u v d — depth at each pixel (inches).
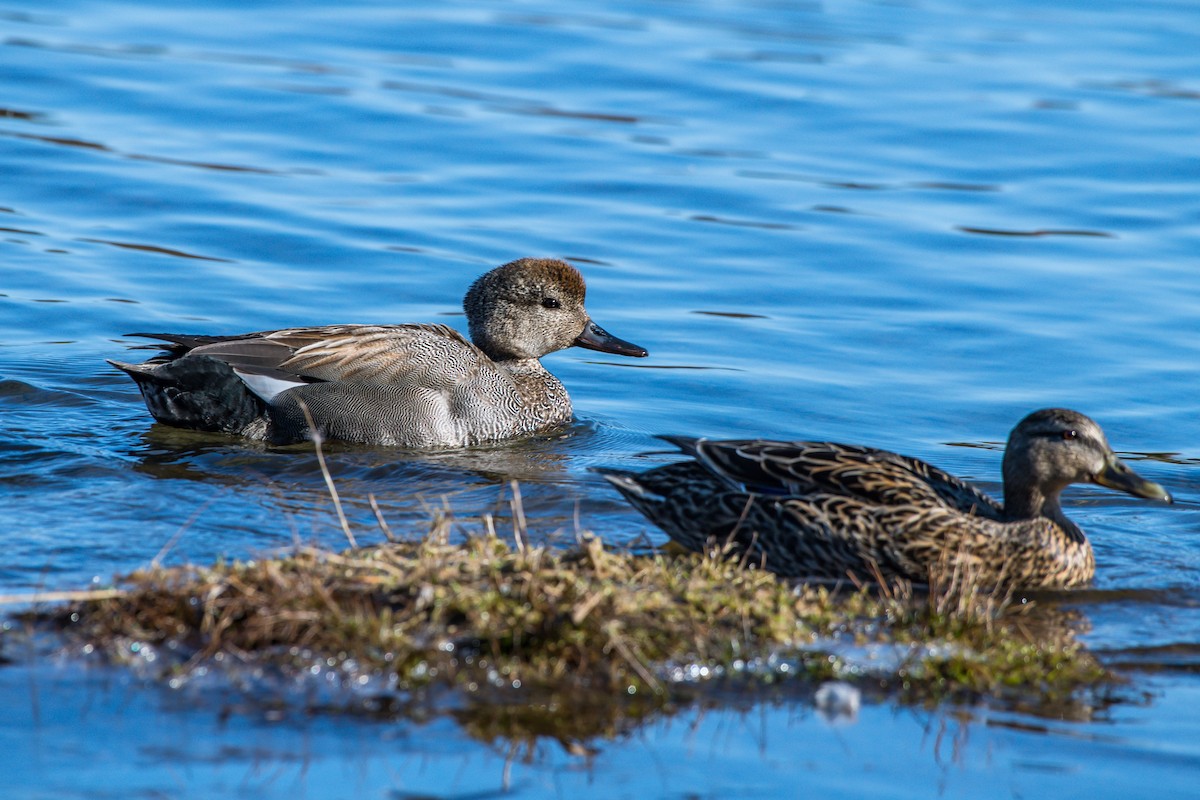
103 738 301.9
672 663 343.3
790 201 831.7
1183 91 1047.6
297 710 316.2
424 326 595.5
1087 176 882.8
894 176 880.3
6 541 410.9
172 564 398.0
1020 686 348.8
